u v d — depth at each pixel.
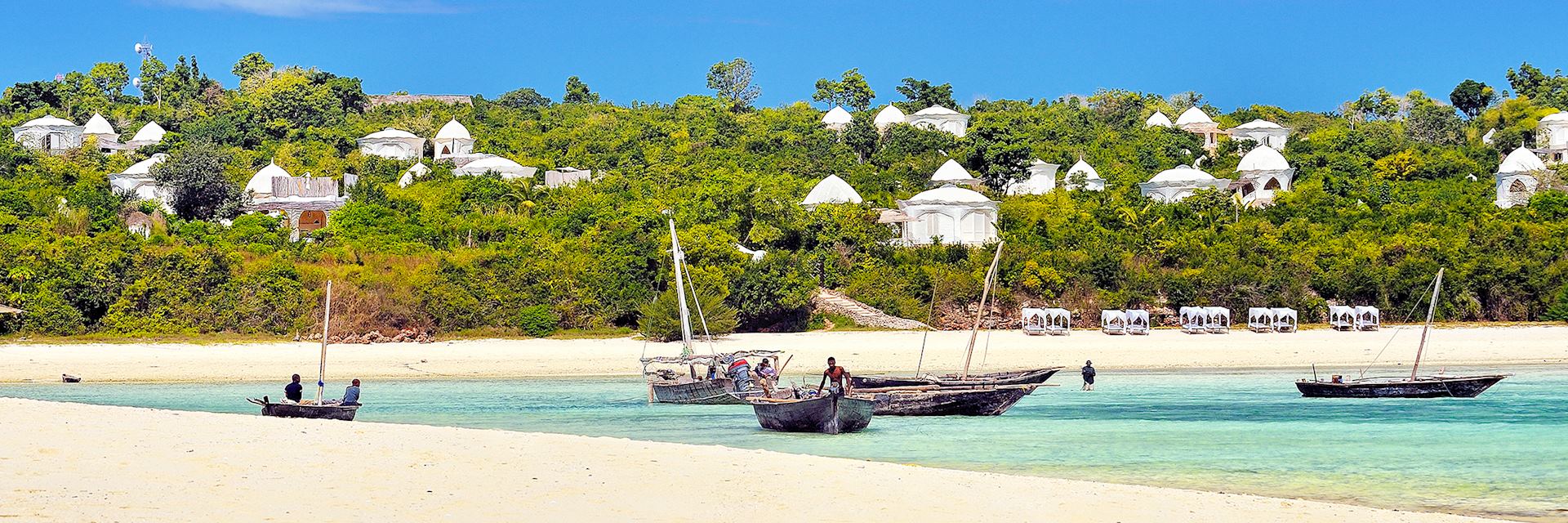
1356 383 41.97
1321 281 71.12
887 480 21.73
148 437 24.48
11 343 58.03
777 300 65.94
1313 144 112.12
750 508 19.11
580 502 19.27
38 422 26.34
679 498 19.75
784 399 34.62
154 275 64.06
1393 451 29.92
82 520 16.89
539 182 94.94
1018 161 96.69
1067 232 79.44
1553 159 111.00
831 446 30.77
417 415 38.28
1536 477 26.03
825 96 144.88
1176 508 19.89
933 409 37.38
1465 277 70.44
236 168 98.31
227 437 24.75
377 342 61.22
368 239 75.00
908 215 81.38
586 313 65.62
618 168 101.50
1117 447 30.55
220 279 65.25
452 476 21.14
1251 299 69.62
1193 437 32.50
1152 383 47.53
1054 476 25.94
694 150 109.31
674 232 51.31
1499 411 38.06
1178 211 84.12
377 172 99.00
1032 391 44.59
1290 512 19.91
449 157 104.62
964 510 19.33
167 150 104.19
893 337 63.16
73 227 73.62
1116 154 108.44
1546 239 75.69
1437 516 19.92
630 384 48.62
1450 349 58.16
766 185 86.75
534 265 67.88
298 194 83.38
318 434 25.66
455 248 74.62
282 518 17.45
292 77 131.50
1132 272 71.19
